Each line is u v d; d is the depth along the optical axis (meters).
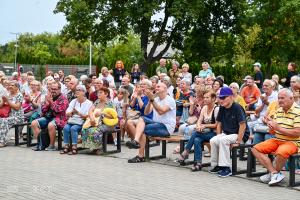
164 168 9.58
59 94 11.90
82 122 11.54
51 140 11.84
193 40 33.75
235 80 30.61
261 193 7.55
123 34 32.44
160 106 10.26
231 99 9.16
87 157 10.85
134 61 33.31
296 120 8.23
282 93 8.30
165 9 32.31
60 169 9.35
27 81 15.87
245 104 12.16
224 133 9.22
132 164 9.98
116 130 11.41
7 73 47.50
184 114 13.87
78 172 9.07
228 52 33.38
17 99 12.77
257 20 31.56
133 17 30.70
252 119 11.37
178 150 11.22
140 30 31.92
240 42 29.44
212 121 9.53
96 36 32.56
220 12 33.59
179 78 15.75
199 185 8.06
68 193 7.35
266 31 30.97
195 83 14.21
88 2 32.22
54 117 11.94
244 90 13.43
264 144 8.38
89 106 11.55
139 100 11.90
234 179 8.61
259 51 32.44
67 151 11.37
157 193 7.43
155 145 12.42
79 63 50.84
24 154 11.23
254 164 9.05
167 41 33.78
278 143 8.34
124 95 12.93
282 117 8.41
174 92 15.90
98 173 8.98
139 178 8.58
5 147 12.35
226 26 33.81
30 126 12.29
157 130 10.28
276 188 7.94
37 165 9.77
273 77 13.52
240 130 9.01
